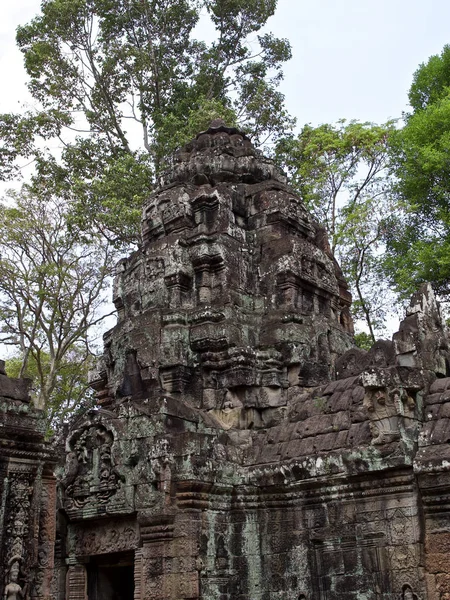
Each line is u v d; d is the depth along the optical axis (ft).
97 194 77.41
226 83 89.66
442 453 31.63
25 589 28.68
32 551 29.40
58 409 97.25
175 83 86.33
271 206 48.70
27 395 30.86
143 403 38.70
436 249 68.33
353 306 81.35
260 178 52.47
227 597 35.58
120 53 84.12
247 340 43.29
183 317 43.55
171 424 37.70
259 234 48.26
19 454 29.73
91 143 85.51
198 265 45.44
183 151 54.54
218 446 37.76
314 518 35.68
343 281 54.39
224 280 44.62
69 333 95.14
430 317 37.91
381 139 79.66
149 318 44.14
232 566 36.35
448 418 33.17
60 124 84.74
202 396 41.86
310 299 47.09
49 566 30.32
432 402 34.47
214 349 42.32
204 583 34.71
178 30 87.71
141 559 36.27
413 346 35.81
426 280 70.03
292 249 46.29
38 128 84.43
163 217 48.26
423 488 31.65
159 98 86.58
